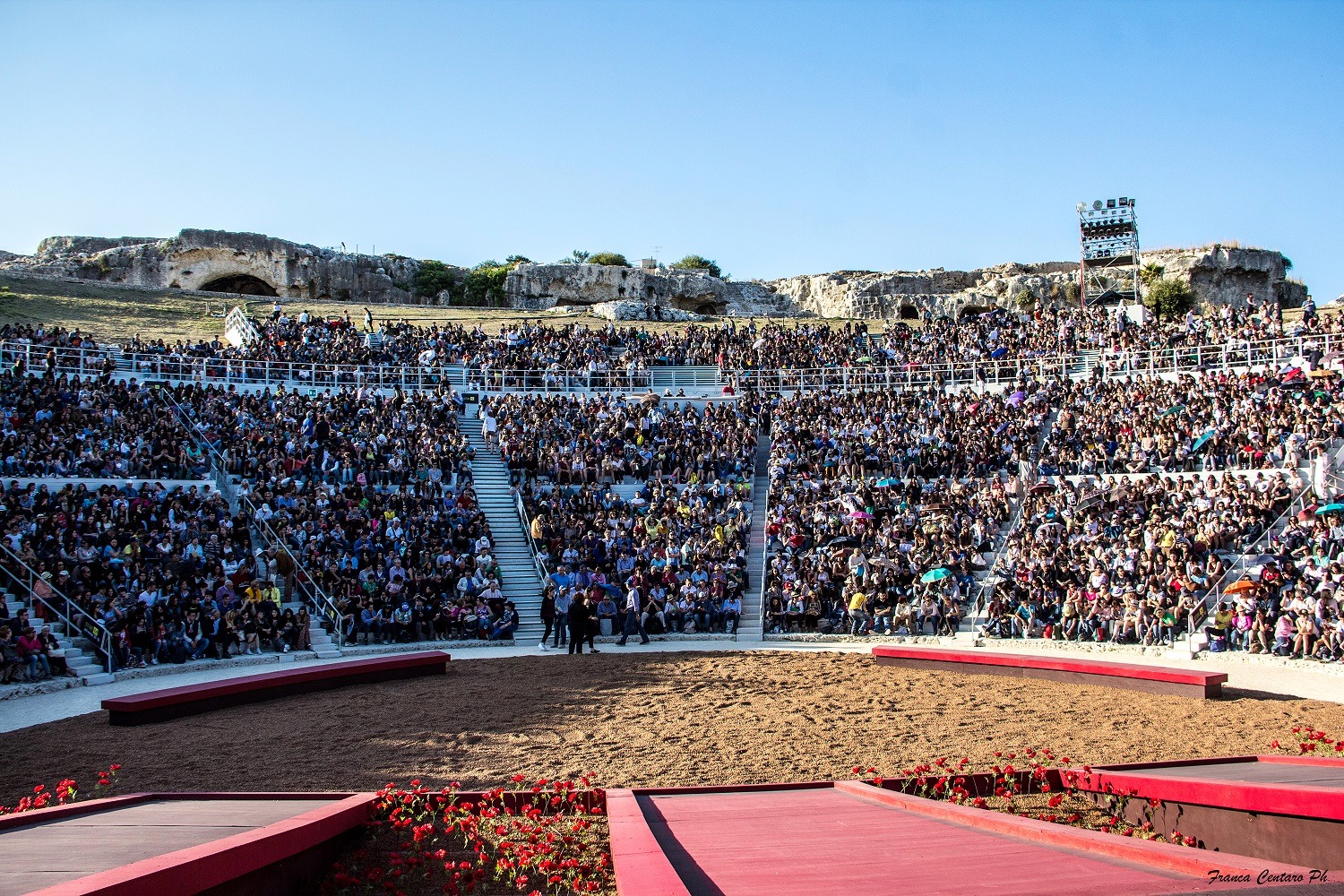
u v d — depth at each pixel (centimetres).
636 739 1522
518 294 8062
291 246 7556
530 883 883
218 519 2836
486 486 3662
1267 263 7794
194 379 4003
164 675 2244
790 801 1063
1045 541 3027
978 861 707
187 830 823
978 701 1802
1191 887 574
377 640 2733
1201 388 3869
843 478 3612
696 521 3366
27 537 2423
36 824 860
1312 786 829
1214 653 2388
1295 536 2662
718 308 8438
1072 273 7938
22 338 3847
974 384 4691
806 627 2959
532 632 2889
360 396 3978
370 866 920
